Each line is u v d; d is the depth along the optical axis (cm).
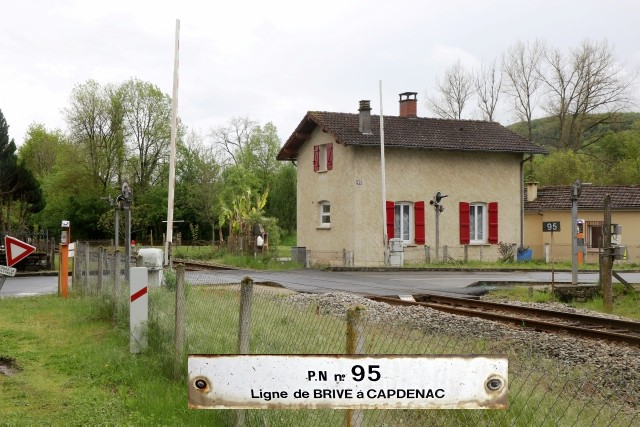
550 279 2381
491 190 3434
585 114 5400
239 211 3734
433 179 3312
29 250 1473
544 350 953
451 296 1745
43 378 848
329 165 3284
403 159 3256
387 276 2516
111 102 5916
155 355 897
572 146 5475
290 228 6850
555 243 3738
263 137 7325
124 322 1105
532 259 3456
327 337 725
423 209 3284
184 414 665
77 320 1292
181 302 816
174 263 3108
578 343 1016
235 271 2766
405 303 1557
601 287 1989
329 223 3338
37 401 745
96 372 856
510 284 2202
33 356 966
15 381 826
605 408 617
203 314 942
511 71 5731
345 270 2866
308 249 3312
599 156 5678
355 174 3139
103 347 998
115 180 6091
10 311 1469
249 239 3409
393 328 853
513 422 512
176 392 738
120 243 5762
